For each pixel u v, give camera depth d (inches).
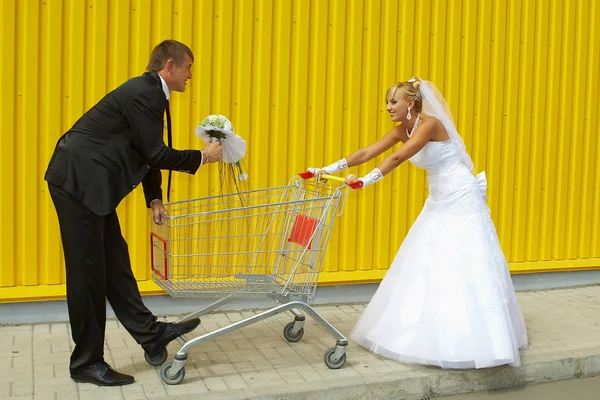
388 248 253.8
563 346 210.5
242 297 181.5
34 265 213.6
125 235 222.7
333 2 239.3
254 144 233.5
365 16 244.1
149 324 178.7
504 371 193.0
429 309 191.6
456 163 197.0
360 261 250.1
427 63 253.3
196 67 225.0
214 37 226.2
